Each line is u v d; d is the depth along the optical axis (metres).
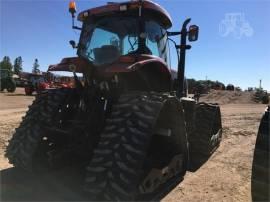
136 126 3.49
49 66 4.61
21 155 4.30
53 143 4.68
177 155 4.79
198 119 6.54
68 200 3.94
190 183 5.07
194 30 6.01
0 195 4.05
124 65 3.93
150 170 4.14
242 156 6.93
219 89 43.72
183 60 6.23
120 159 3.34
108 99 4.36
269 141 3.51
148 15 4.59
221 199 4.49
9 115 11.66
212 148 6.99
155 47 4.84
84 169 4.84
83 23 4.92
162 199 4.38
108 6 4.54
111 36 4.59
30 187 4.32
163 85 4.75
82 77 4.67
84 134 4.30
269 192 3.45
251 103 29.52
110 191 3.29
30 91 24.89
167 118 4.34
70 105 4.77
